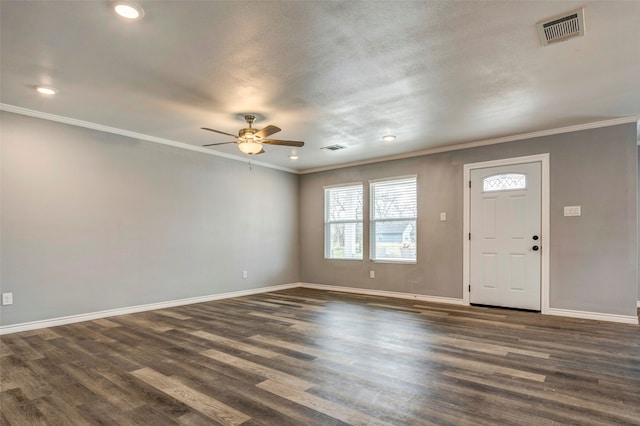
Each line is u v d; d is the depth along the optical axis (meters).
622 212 4.22
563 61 2.80
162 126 4.54
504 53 2.68
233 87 3.29
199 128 4.62
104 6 2.10
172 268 5.25
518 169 4.91
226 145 5.53
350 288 6.61
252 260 6.43
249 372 2.70
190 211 5.50
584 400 2.24
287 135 4.89
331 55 2.71
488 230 5.14
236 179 6.22
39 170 4.04
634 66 2.88
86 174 4.41
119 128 4.63
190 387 2.45
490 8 2.14
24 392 2.38
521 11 2.17
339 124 4.40
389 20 2.26
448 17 2.23
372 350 3.19
